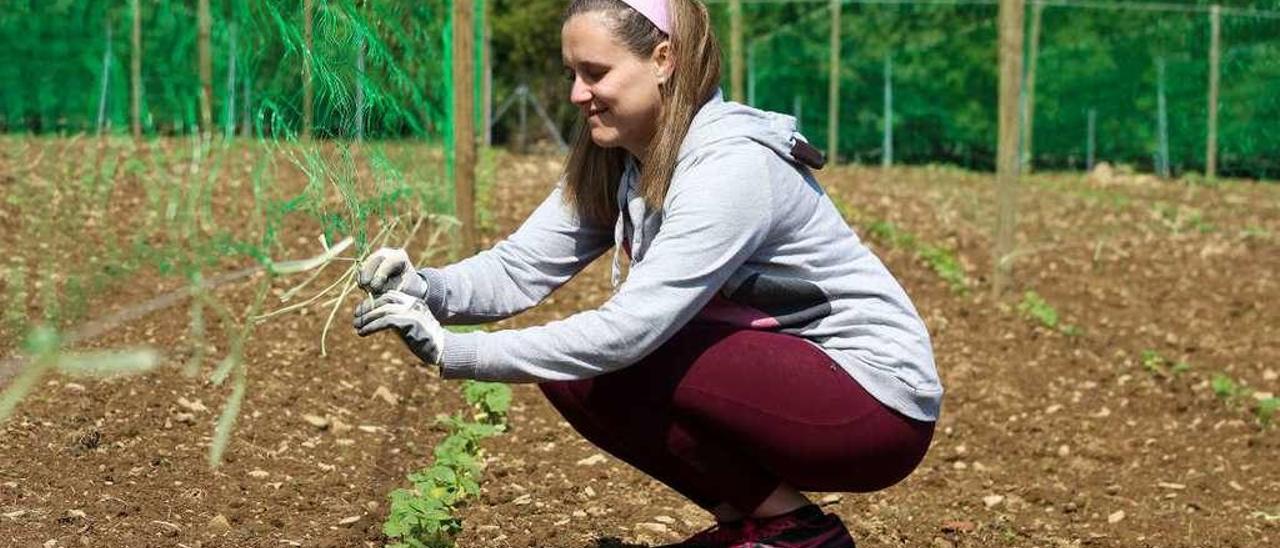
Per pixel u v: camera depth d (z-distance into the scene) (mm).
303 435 5000
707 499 3365
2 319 5648
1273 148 17328
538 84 19219
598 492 4684
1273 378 7176
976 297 8641
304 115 3848
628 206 3240
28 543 3684
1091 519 4758
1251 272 10031
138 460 4512
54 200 7543
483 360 2920
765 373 3111
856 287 3189
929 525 4559
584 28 3051
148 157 8609
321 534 4023
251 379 5547
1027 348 7438
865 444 3174
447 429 5270
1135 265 10148
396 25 6859
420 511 3859
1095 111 18297
